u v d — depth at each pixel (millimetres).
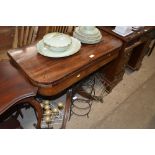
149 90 2342
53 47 1454
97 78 2260
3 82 1290
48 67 1397
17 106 1732
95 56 1559
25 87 1281
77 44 1609
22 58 1437
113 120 1914
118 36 1848
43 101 1729
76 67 1429
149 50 2951
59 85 1381
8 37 1723
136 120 1956
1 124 1610
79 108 1974
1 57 1702
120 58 1949
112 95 2191
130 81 2436
